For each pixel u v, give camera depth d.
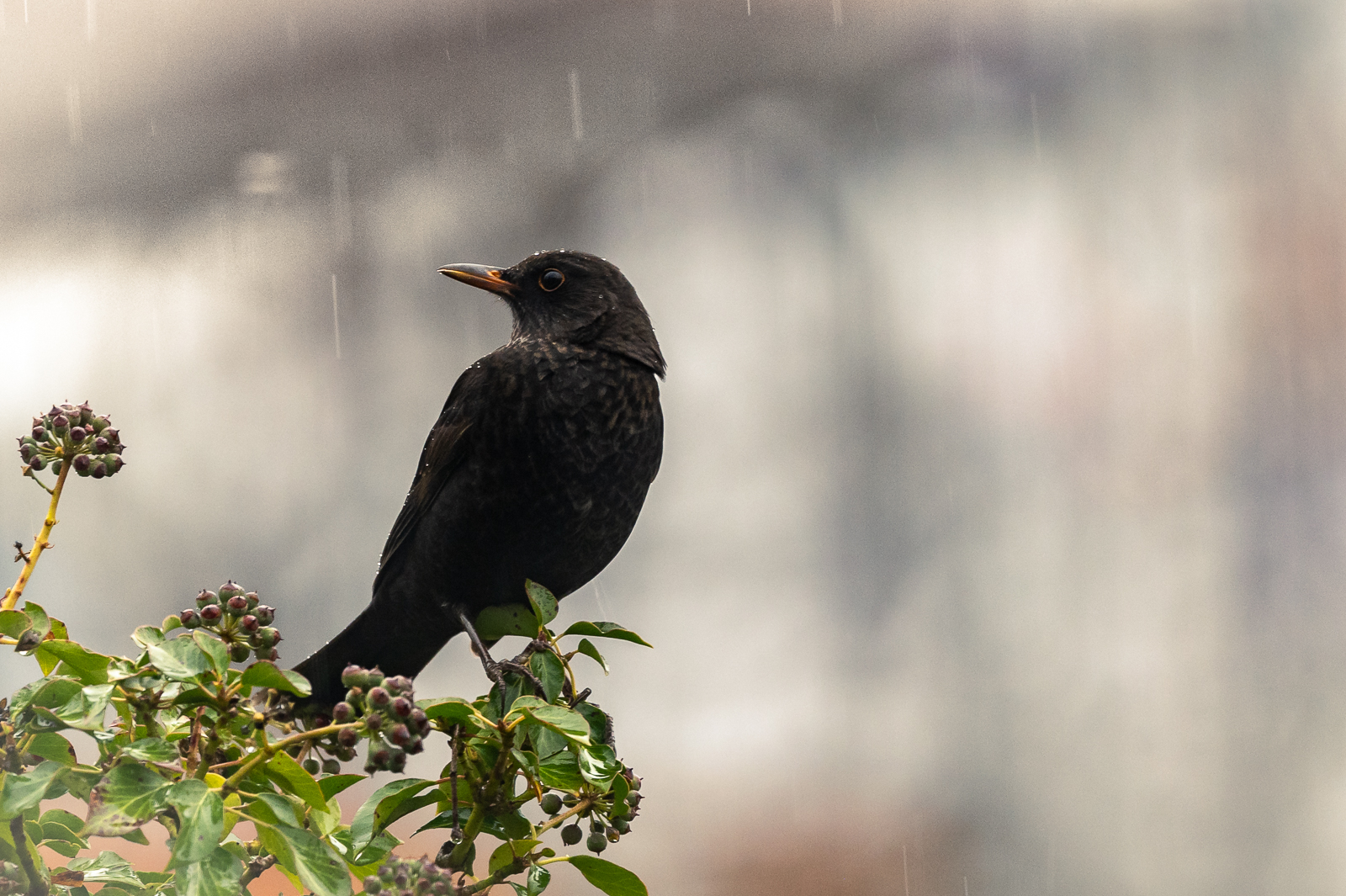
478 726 6.38
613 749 6.39
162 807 5.76
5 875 6.22
